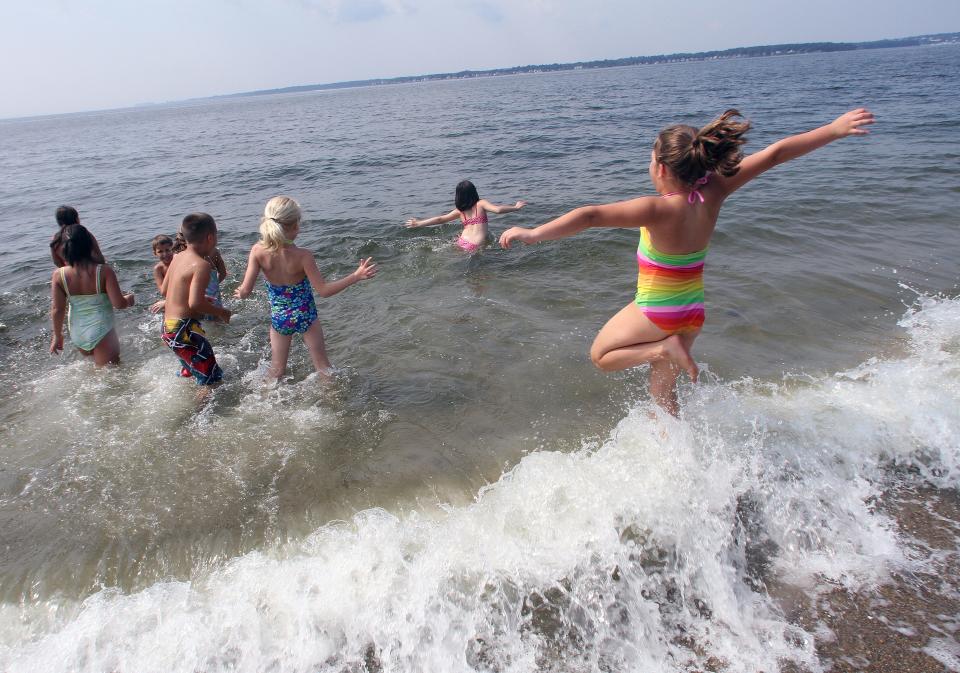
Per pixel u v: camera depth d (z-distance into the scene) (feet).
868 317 16.52
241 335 18.24
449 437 12.30
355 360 15.87
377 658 7.77
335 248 25.88
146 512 10.55
